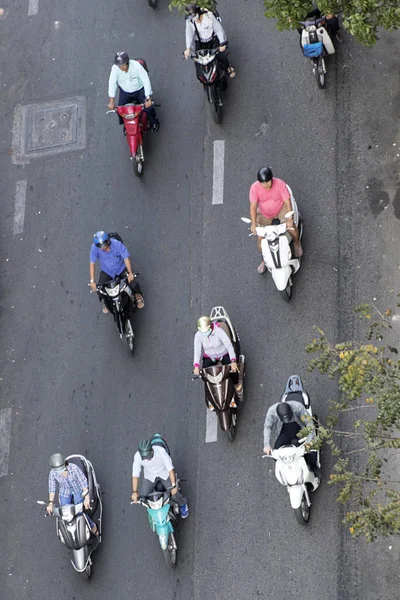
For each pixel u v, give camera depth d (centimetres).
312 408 5444
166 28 7238
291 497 4875
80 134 6944
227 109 6694
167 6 7325
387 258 5841
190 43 6341
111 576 5303
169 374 5822
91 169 6750
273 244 5428
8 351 6188
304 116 6525
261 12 7081
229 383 5228
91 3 7575
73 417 5850
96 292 6094
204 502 5366
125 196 6550
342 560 5022
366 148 6278
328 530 5106
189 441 5575
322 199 6159
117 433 5722
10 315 6306
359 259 5878
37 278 6400
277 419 4969
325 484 5216
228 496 5350
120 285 5659
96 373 5956
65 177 6769
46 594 5359
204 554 5222
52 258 6456
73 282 6325
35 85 7275
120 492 5522
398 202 6019
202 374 5238
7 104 7244
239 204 6294
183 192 6450
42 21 7606
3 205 6762
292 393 5209
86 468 5362
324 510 5156
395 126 6312
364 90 6512
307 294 5841
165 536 4994
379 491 4931
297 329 5744
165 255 6234
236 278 6022
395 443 4178
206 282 6053
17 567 5484
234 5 7169
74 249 6450
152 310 6053
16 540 5562
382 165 6181
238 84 6788
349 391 4319
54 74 7294
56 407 5916
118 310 5709
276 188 5550
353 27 4859
